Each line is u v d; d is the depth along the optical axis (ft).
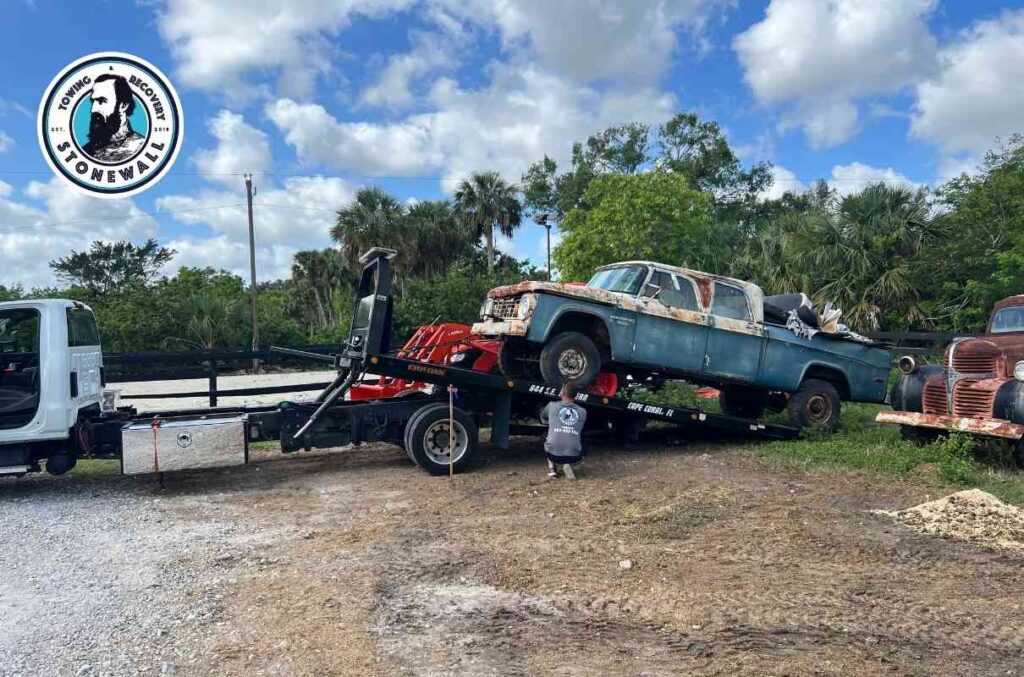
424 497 24.21
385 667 12.23
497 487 25.36
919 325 60.80
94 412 28.02
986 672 11.97
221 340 98.68
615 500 23.17
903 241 62.69
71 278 183.11
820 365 33.83
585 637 13.33
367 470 29.12
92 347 28.30
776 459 28.50
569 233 98.02
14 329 25.20
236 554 18.34
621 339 29.45
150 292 99.09
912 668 12.09
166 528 20.98
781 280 67.77
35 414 24.81
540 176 156.66
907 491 23.49
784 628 13.56
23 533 20.65
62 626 14.12
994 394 26.50
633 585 15.83
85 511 23.11
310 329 119.75
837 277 64.49
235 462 25.95
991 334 30.14
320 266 148.25
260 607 14.84
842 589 15.46
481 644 13.07
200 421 26.02
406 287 117.60
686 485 24.81
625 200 88.33
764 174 148.77
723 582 15.94
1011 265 52.80
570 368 29.01
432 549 18.39
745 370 31.94
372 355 26.66
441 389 29.60
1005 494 22.71
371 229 118.21
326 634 13.46
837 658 12.42
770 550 17.92
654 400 35.91
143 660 12.63
